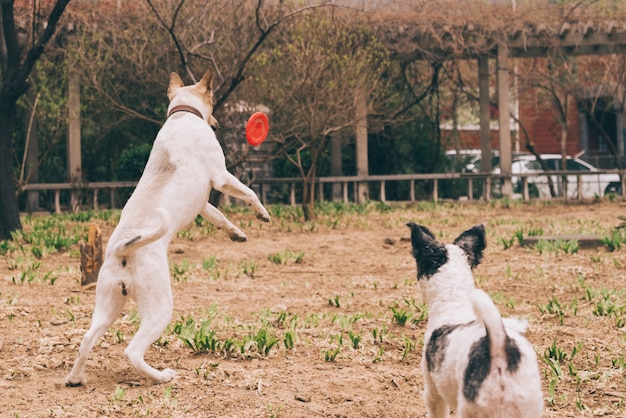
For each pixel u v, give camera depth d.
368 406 6.39
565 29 23.42
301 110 19.52
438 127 26.58
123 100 22.94
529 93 28.23
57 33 21.11
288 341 7.96
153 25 20.19
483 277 11.94
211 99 7.78
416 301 10.32
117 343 8.23
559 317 9.30
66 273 12.30
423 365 4.82
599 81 26.77
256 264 13.55
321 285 11.76
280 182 23.81
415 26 22.75
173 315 9.48
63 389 6.81
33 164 22.69
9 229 16.53
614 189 27.80
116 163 24.47
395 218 20.02
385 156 26.75
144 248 6.72
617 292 10.37
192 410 6.28
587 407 6.29
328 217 20.17
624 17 23.34
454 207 22.59
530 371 4.09
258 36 19.97
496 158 28.91
